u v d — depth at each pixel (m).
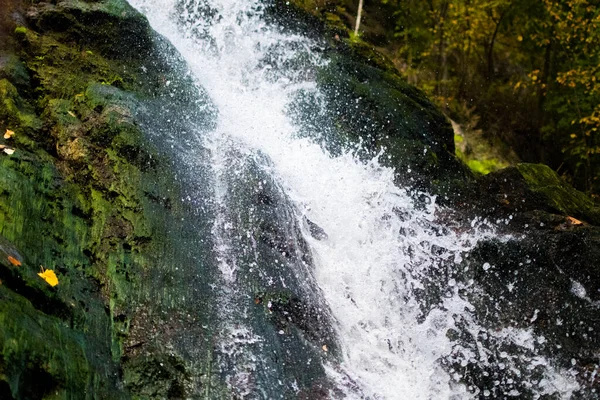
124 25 4.72
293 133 4.89
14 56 4.11
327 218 4.18
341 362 3.31
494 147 9.77
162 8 5.71
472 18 9.41
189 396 2.78
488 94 10.36
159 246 3.31
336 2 9.13
